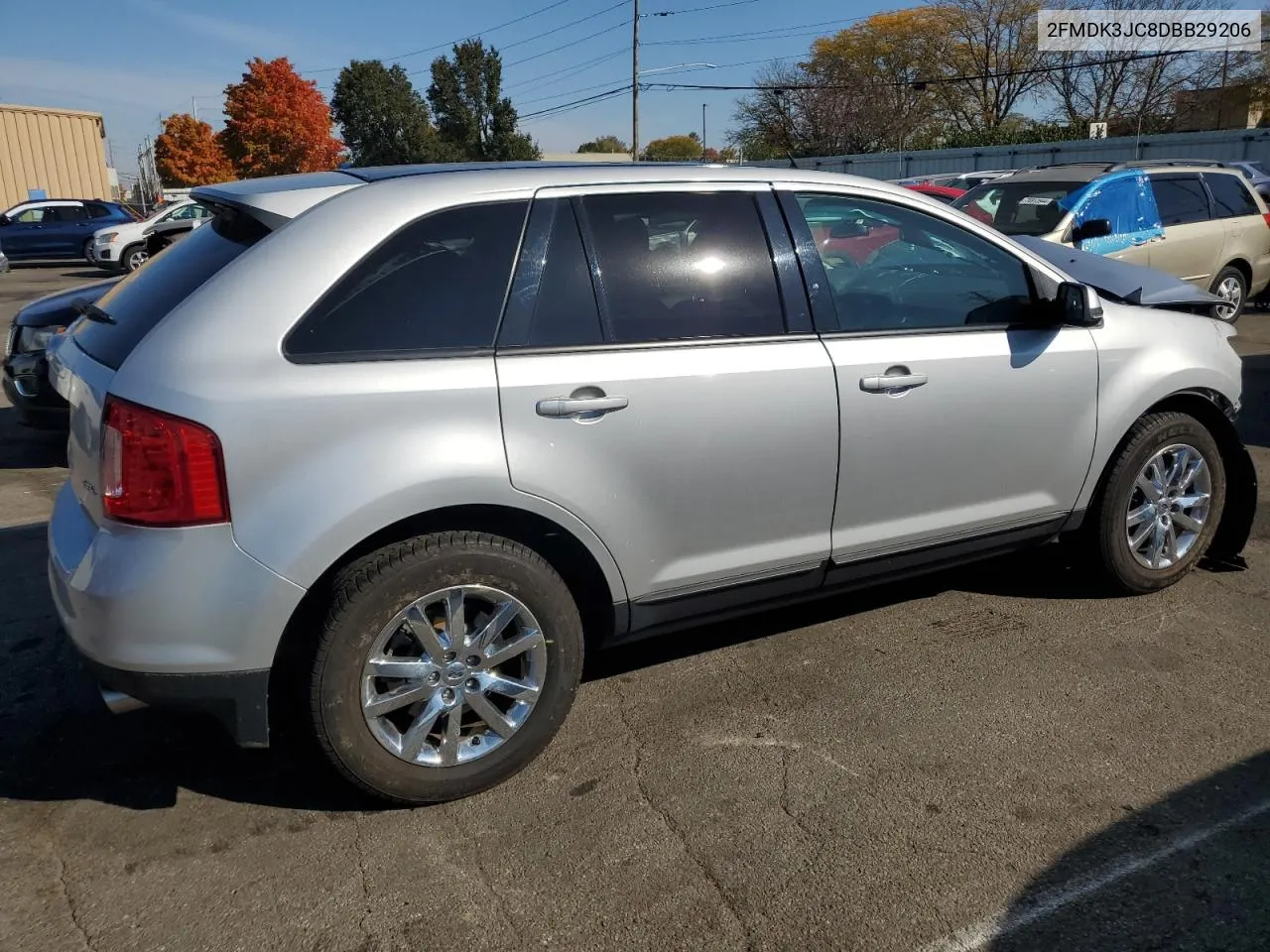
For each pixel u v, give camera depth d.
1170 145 30.14
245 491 2.58
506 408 2.84
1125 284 4.35
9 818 2.90
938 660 3.79
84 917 2.49
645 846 2.75
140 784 3.07
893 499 3.56
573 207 3.08
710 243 3.26
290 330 2.68
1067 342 3.84
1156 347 4.07
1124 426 4.01
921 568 3.78
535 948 2.39
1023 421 3.76
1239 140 28.59
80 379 2.89
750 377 3.19
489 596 2.88
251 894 2.57
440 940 2.42
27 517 5.57
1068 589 4.41
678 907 2.52
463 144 57.25
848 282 3.49
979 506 3.77
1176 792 2.95
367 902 2.54
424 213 2.89
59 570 2.77
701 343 3.16
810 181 3.50
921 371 3.50
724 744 3.26
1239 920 2.45
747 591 3.41
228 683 2.63
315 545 2.62
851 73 49.28
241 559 2.58
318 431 2.64
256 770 3.15
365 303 2.77
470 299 2.89
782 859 2.69
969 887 2.58
